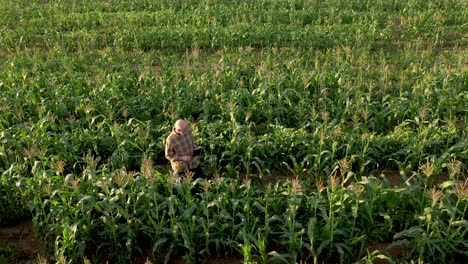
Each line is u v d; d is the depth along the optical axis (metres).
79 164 9.88
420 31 19.92
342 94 12.58
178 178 8.18
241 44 19.00
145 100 12.62
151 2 25.42
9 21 22.42
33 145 9.08
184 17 22.14
